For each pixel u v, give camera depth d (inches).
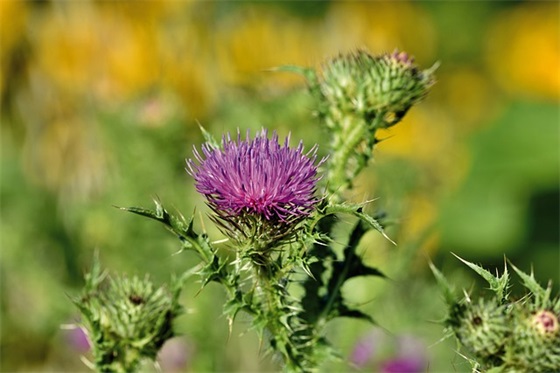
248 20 434.3
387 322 322.7
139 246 332.8
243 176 178.5
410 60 226.4
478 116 598.5
